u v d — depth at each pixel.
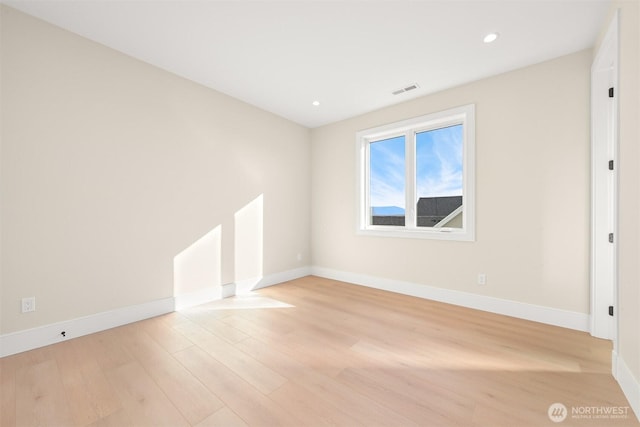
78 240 2.27
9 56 1.95
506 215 2.76
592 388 1.59
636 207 1.42
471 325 2.50
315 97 3.41
